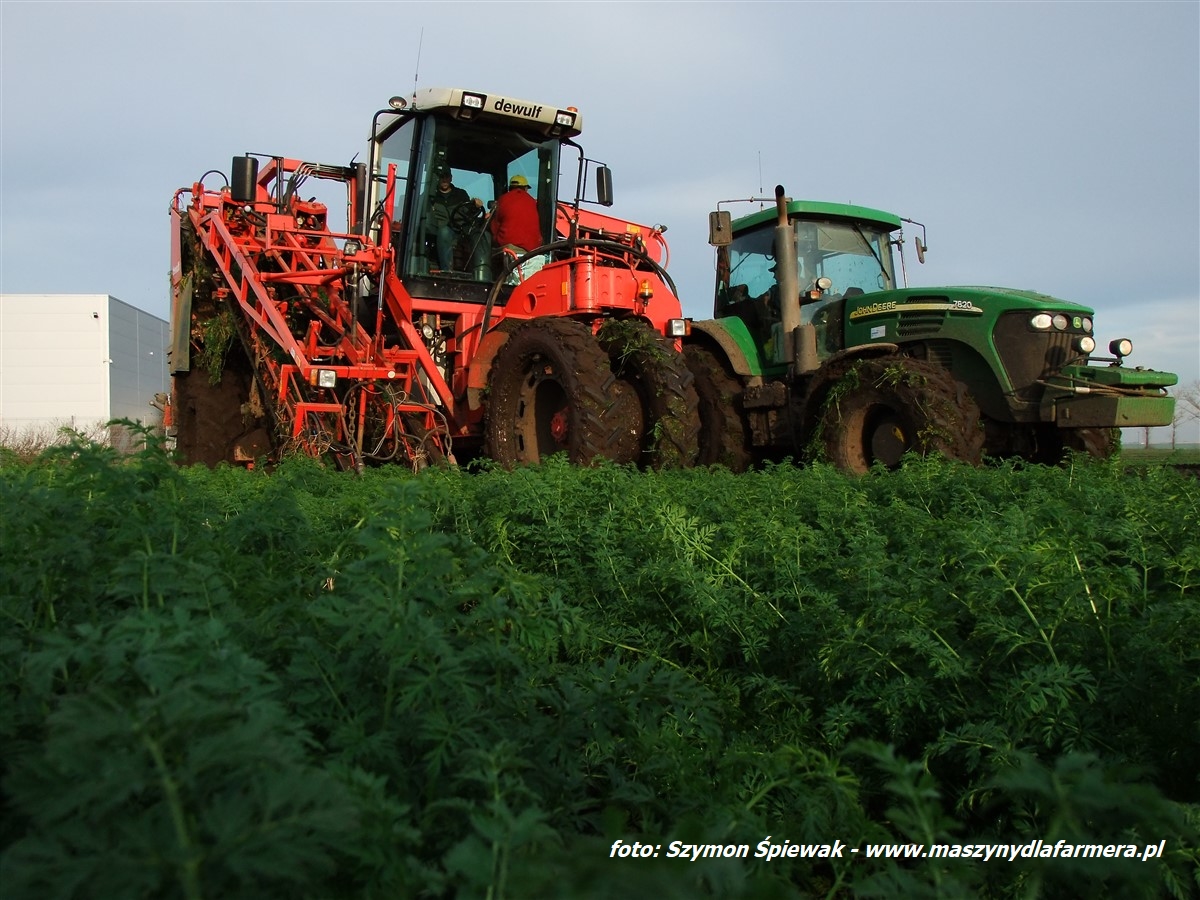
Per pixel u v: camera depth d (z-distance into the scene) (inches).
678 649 138.0
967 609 112.7
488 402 334.3
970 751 94.8
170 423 419.5
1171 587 126.6
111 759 48.5
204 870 46.7
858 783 80.8
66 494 103.2
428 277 360.5
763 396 373.4
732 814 75.6
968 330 333.1
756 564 147.9
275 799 47.8
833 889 77.7
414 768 77.1
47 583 89.7
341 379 355.3
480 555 95.9
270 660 85.7
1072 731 96.7
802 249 397.1
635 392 320.2
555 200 388.2
